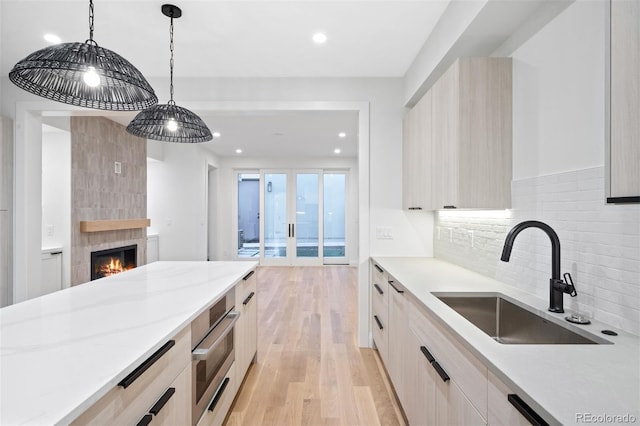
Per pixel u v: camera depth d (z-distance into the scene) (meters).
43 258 3.66
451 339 1.32
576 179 1.48
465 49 2.15
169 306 1.54
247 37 2.55
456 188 1.98
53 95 1.49
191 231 6.60
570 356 1.02
